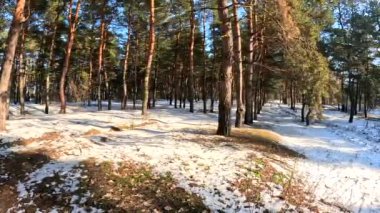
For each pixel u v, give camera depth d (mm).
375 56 40969
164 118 25500
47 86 31984
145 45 40438
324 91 20016
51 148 13055
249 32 25703
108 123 19109
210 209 9570
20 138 14055
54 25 32469
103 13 32344
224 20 17312
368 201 11938
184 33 40875
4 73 15430
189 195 10055
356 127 34969
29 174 11055
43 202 9578
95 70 46219
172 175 11117
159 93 63594
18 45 32031
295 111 49062
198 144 15109
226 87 17844
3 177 10883
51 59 32594
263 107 53031
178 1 29109
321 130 31156
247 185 11172
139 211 9203
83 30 36562
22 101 30109
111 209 9250
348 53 39531
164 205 9531
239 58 22375
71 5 28344
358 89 49625
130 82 55219
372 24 39562
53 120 18859
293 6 17094
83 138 14844
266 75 41406
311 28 22953
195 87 59000
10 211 9273
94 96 59750
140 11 31016
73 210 9234
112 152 12906
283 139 21891
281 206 10273
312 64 18438
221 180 11172
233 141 16656
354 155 19062
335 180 13750
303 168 14805
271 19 17844
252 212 9703
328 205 11109
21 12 15930
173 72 47438
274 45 23094
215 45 40406
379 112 55156
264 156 14703
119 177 10797
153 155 12797
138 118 22844
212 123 24188
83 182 10430
